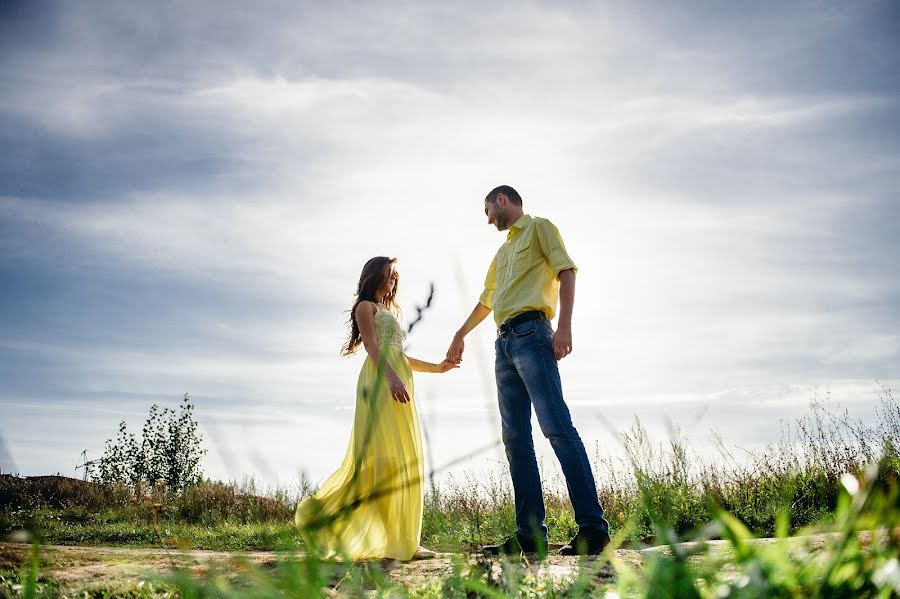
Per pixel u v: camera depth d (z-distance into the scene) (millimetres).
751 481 5664
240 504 7254
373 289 4367
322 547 1074
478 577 1801
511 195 4711
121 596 2314
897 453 5066
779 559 1018
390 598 1409
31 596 1032
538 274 4312
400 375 4156
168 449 12203
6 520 7648
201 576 1489
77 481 10891
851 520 974
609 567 2215
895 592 977
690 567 1090
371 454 3906
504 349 4285
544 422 4016
